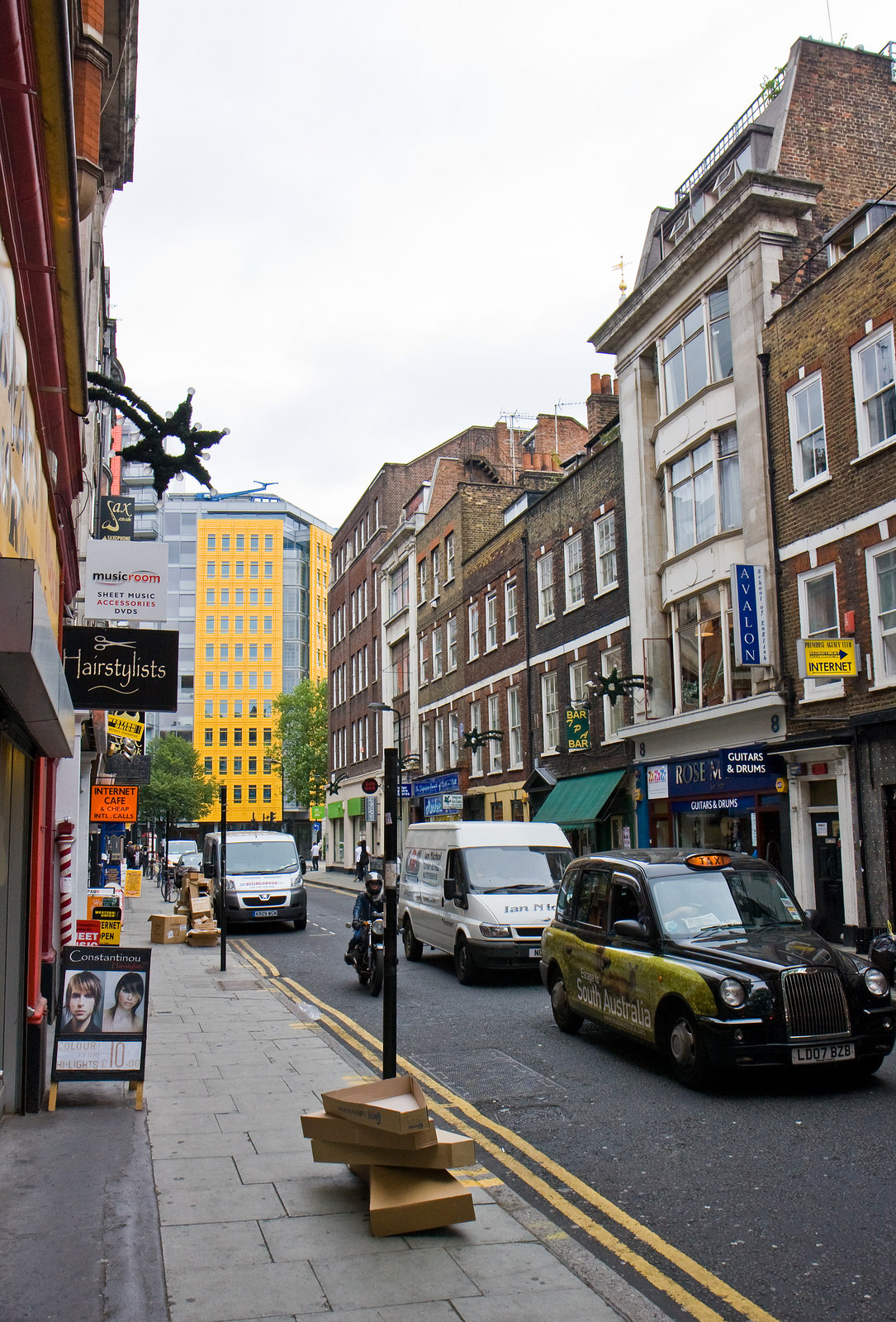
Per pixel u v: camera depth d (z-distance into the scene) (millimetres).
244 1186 5562
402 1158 5152
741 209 19922
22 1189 5383
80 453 9672
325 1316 4031
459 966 14625
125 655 11383
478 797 34156
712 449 21062
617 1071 8805
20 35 4863
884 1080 8156
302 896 23609
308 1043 9875
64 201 6141
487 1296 4234
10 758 6297
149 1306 4027
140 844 71062
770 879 9484
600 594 25703
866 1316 4176
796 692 18016
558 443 41438
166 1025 10875
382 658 49094
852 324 17000
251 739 110438
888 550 16125
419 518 43688
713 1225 5207
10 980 6852
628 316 24031
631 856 10125
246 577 113375
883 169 21578
